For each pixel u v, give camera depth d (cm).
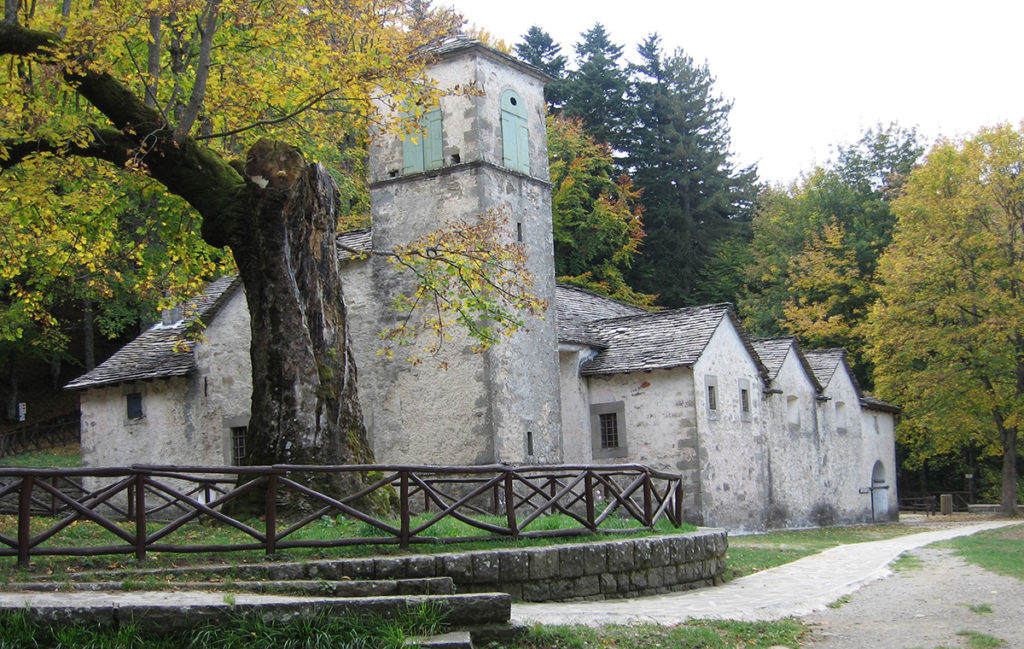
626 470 1418
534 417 2380
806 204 5584
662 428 2559
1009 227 3694
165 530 1023
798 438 3161
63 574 945
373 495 1434
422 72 1805
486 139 2366
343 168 2897
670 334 2686
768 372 2952
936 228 3791
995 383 3822
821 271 4947
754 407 2856
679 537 1388
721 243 5641
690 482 2508
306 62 1634
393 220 2436
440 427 2317
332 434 1454
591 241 4738
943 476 5128
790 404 3177
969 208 3644
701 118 5712
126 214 2539
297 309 1462
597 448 2638
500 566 1127
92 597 844
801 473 3155
